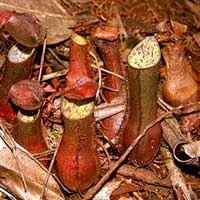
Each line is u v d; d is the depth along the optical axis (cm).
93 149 43
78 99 40
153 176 49
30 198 45
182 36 48
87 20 63
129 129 46
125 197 48
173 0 71
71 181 44
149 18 68
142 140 45
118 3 69
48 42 56
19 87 42
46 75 53
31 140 44
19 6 57
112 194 47
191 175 50
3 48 54
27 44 43
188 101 50
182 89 50
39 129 44
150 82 42
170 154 49
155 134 46
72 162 42
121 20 66
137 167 48
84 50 46
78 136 41
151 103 44
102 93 51
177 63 49
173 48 48
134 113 45
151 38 43
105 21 65
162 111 50
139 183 49
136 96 43
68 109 41
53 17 58
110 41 48
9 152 45
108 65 49
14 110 48
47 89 52
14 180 45
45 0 59
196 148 45
